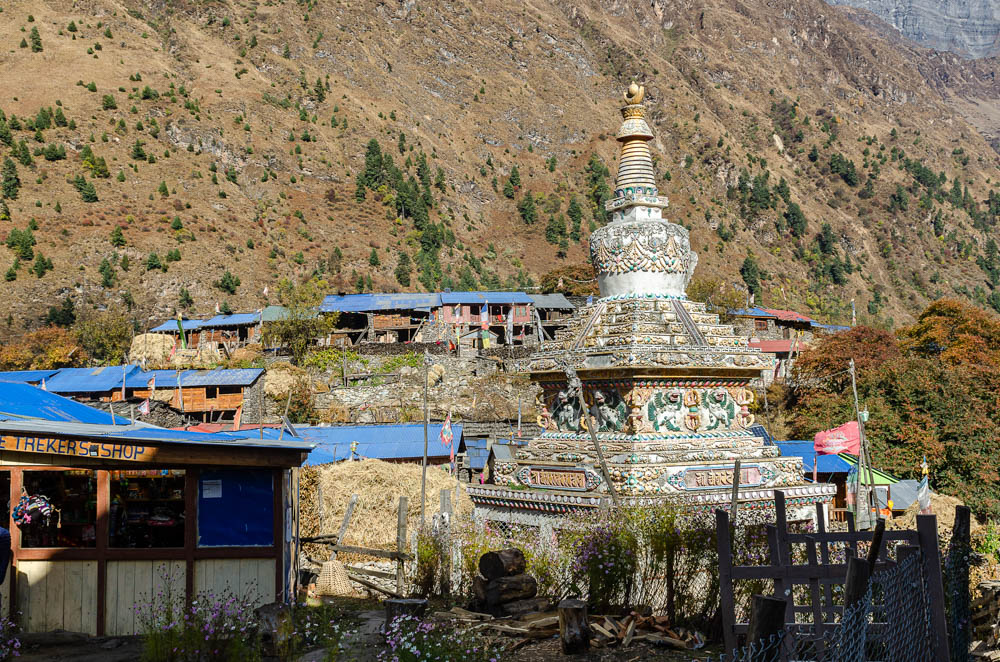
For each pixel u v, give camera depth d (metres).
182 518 13.27
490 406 68.25
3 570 11.88
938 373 42.78
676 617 12.62
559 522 17.16
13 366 91.31
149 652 11.12
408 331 89.44
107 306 136.38
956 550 10.13
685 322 19.08
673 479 17.20
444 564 15.88
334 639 11.84
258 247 171.62
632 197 20.25
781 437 49.53
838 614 10.81
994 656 12.27
